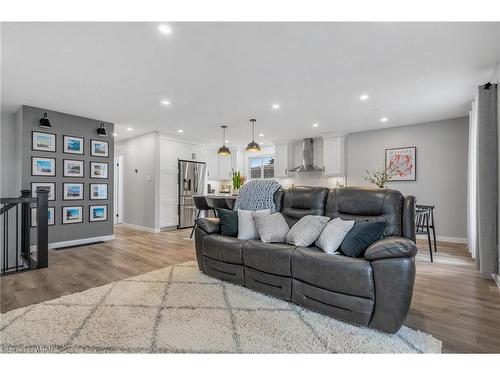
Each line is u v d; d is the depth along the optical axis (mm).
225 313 2084
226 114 4691
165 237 5445
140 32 2238
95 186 5020
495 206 2859
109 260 3666
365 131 5996
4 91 3582
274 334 1793
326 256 2043
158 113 4633
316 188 2947
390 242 1814
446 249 4332
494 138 2869
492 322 1967
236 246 2631
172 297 2381
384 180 5262
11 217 4395
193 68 2902
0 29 2170
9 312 2078
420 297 2416
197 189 7023
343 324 1921
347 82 3289
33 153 4270
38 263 3299
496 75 2934
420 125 5328
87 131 4934
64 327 1863
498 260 2768
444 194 5066
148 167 6359
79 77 3133
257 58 2691
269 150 7988
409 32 2242
